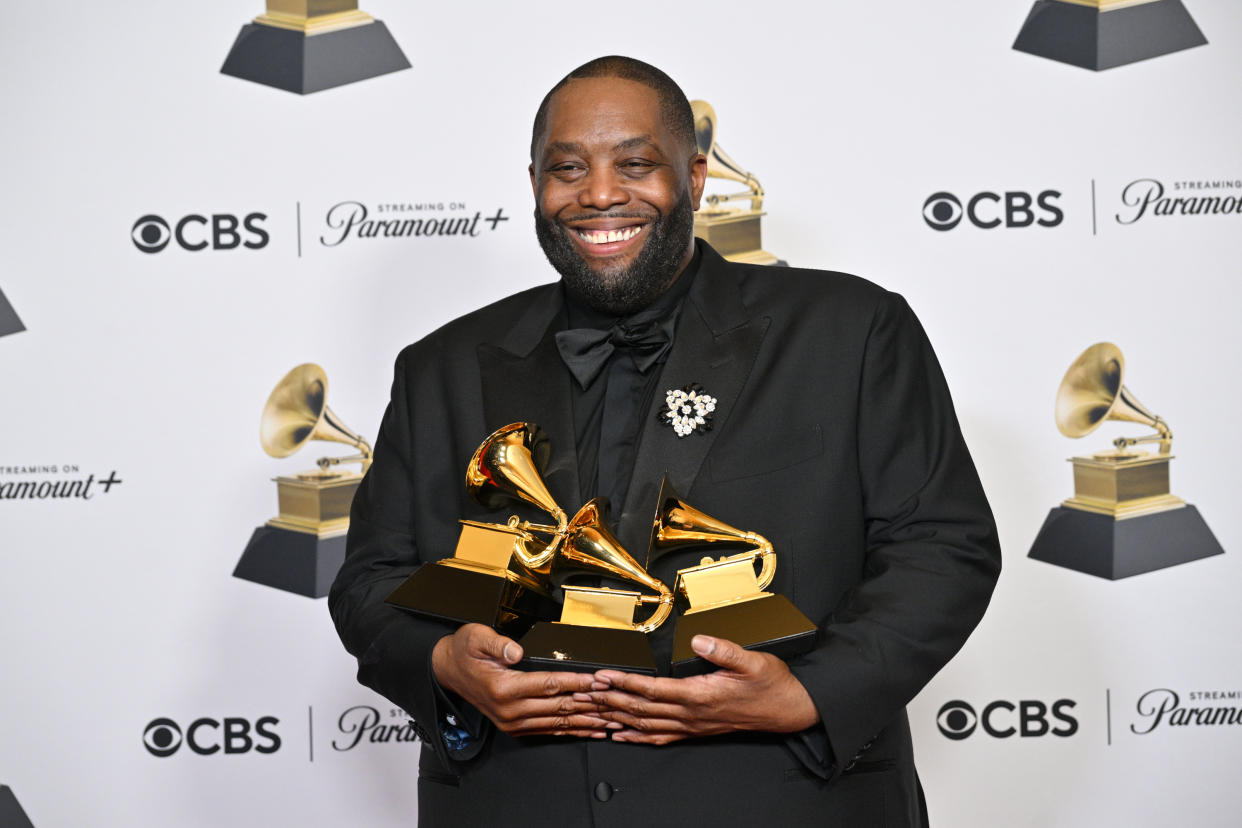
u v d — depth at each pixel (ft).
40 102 8.21
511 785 4.70
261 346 8.25
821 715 4.31
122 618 8.19
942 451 4.98
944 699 8.21
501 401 5.18
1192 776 8.13
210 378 8.25
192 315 8.25
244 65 8.27
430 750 5.18
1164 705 8.14
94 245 8.21
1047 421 8.20
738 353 4.99
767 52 8.29
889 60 8.27
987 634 8.19
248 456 8.27
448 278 8.32
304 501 8.27
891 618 4.53
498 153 8.32
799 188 8.28
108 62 8.24
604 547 4.54
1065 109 8.21
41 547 8.16
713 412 4.88
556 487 4.88
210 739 8.23
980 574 4.76
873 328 5.04
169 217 8.25
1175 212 8.18
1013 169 8.22
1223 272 8.16
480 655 4.36
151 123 8.25
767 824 4.50
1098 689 8.15
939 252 8.25
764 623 4.37
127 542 8.20
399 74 8.30
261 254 8.27
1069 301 8.20
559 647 4.39
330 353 8.29
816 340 5.03
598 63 5.20
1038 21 8.21
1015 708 8.18
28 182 8.19
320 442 8.29
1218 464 8.16
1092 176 8.20
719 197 8.28
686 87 8.29
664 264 5.05
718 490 4.79
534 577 4.75
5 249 8.17
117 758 8.18
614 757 4.52
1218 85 8.19
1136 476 8.16
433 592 4.70
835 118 8.28
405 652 4.84
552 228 5.06
